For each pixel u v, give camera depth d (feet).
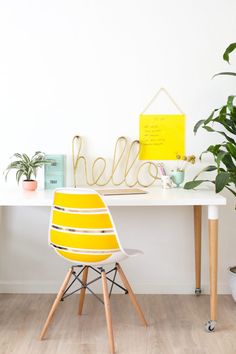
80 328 9.02
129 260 11.18
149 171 11.05
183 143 11.01
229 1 10.80
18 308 10.09
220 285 11.18
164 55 10.88
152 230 11.16
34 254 11.23
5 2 10.80
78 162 11.06
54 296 10.93
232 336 8.65
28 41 10.85
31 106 10.94
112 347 7.94
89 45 10.86
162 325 9.18
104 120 10.97
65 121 10.96
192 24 10.84
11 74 10.89
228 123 9.95
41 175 11.07
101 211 8.03
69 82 10.91
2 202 8.73
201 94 10.93
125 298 10.82
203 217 11.14
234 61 10.86
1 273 11.25
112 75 10.90
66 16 10.83
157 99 10.94
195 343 8.36
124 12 10.82
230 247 11.18
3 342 8.37
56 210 8.43
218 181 9.04
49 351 8.03
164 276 11.21
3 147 11.00
